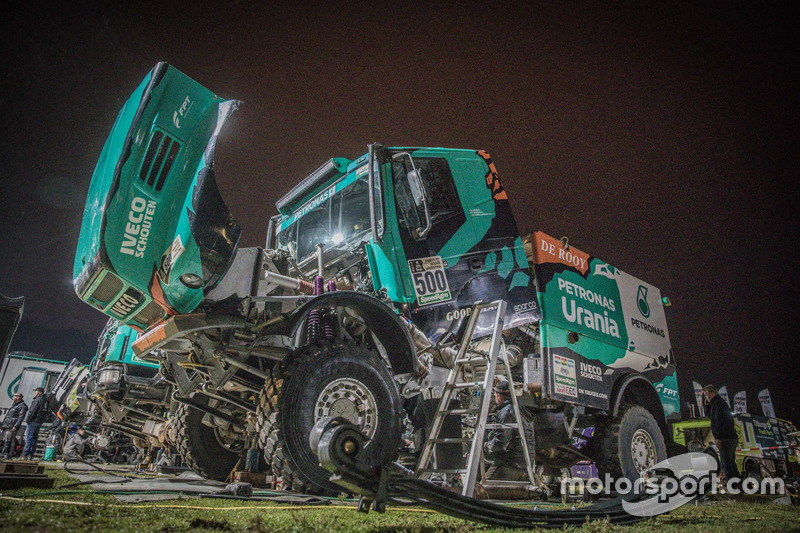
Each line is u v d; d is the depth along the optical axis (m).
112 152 3.68
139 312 3.75
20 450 12.43
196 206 3.58
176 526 2.10
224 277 3.93
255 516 2.33
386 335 4.12
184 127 3.73
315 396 3.60
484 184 5.19
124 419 8.69
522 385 5.23
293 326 3.55
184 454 5.43
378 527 2.36
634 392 5.84
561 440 5.00
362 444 2.28
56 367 16.64
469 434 5.13
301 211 5.95
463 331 4.57
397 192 4.73
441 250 4.71
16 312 3.25
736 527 3.21
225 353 3.84
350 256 5.00
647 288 6.62
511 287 4.89
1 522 1.81
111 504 2.56
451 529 2.55
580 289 5.47
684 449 5.92
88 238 3.54
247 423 5.18
